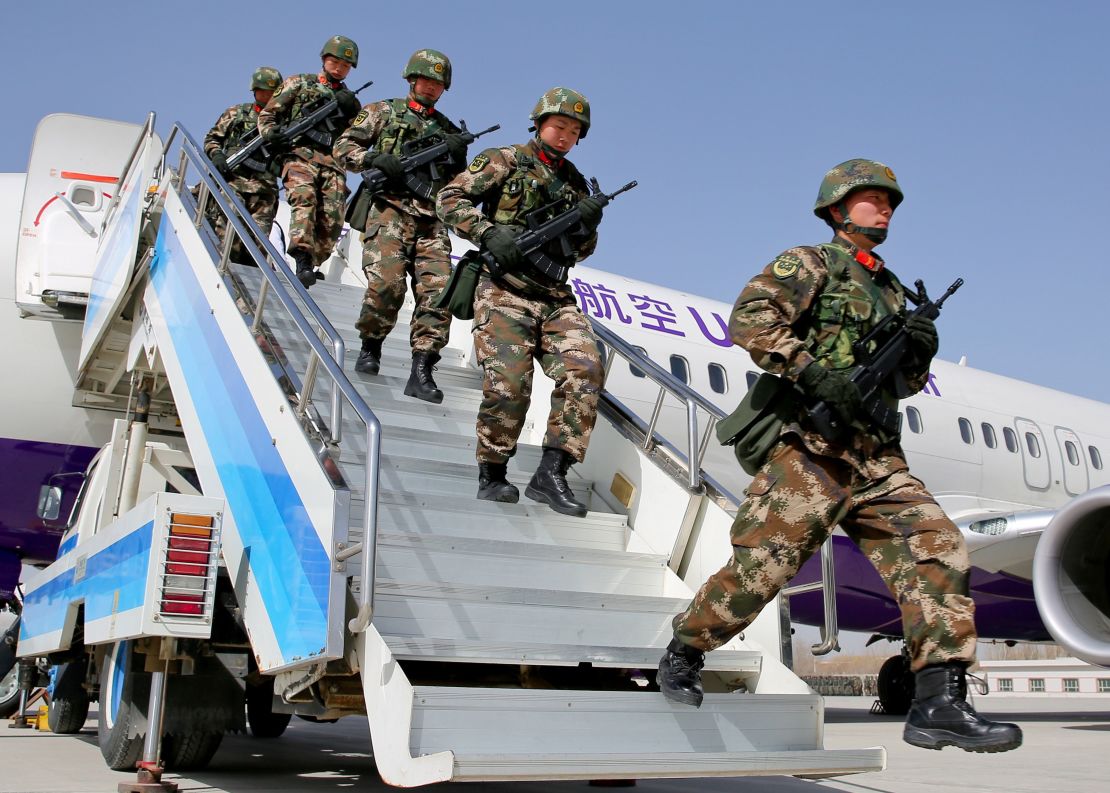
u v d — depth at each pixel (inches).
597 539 193.2
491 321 185.6
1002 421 536.1
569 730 130.8
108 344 307.7
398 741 122.2
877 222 138.1
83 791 177.6
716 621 133.7
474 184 184.1
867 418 130.6
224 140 318.3
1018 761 281.4
